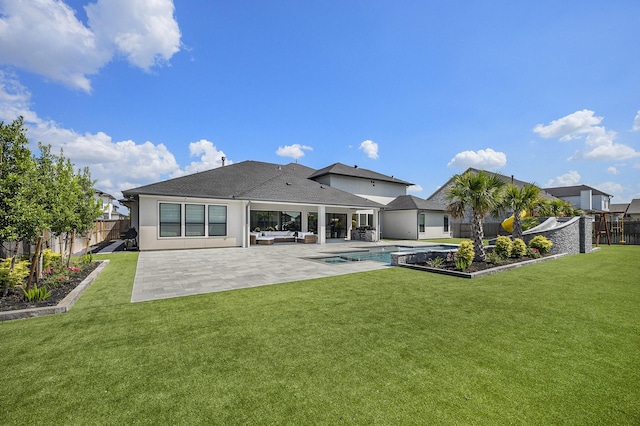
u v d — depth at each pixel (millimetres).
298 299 5691
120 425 2182
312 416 2264
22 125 5699
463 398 2484
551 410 2314
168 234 14797
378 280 7488
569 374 2877
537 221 16078
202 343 3648
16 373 2939
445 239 26828
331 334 3932
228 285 6922
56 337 3846
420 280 7496
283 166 26391
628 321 4426
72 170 8602
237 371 2961
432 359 3209
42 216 5633
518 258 10938
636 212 43781
